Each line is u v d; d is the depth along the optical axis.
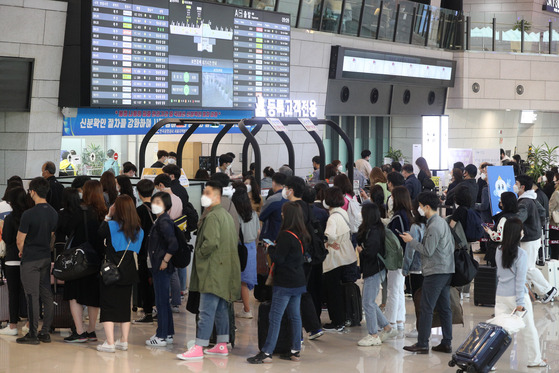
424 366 7.80
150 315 9.51
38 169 13.52
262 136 18.34
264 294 9.85
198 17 15.27
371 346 8.60
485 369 6.90
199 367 7.60
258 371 7.50
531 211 10.57
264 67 17.02
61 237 8.60
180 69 15.01
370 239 8.38
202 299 7.91
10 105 12.88
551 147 32.84
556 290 11.14
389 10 22.22
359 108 22.09
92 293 8.38
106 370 7.43
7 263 8.53
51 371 7.36
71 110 13.67
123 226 7.99
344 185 9.86
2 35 12.50
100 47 13.45
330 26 20.05
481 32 25.94
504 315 7.29
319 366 7.76
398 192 9.20
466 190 9.70
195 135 18.73
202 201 7.85
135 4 13.99
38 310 8.35
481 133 27.84
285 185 8.20
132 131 14.73
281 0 18.03
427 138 19.72
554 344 8.91
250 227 9.48
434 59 24.28
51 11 13.07
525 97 26.58
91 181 8.45
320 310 9.12
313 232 8.09
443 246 8.04
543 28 27.14
